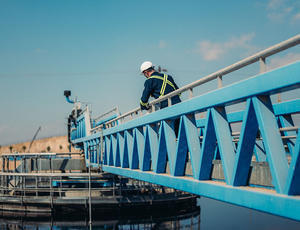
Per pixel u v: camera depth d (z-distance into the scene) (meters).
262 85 4.04
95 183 23.95
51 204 22.89
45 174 23.45
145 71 7.65
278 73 3.80
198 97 5.52
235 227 19.23
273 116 4.20
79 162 22.97
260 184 4.59
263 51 4.05
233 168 4.81
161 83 7.37
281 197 3.87
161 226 19.88
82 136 19.59
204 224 20.14
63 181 23.45
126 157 10.48
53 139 88.44
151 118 7.68
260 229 18.44
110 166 12.27
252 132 4.49
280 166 4.00
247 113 4.37
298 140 3.65
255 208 4.31
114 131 11.42
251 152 4.63
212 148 5.57
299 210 3.62
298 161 3.69
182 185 6.34
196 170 5.89
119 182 23.50
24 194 24.30
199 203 28.58
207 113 5.37
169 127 7.02
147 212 22.83
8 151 87.31
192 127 6.08
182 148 6.57
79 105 23.64
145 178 8.37
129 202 22.58
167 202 23.19
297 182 3.80
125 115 10.09
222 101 4.84
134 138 9.26
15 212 23.95
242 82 4.40
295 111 7.51
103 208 22.64
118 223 20.80
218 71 4.97
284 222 20.41
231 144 5.08
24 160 24.61
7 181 25.25
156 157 7.81
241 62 4.44
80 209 22.73
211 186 5.32
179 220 21.41
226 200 4.92
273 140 4.09
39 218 22.61
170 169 6.86
